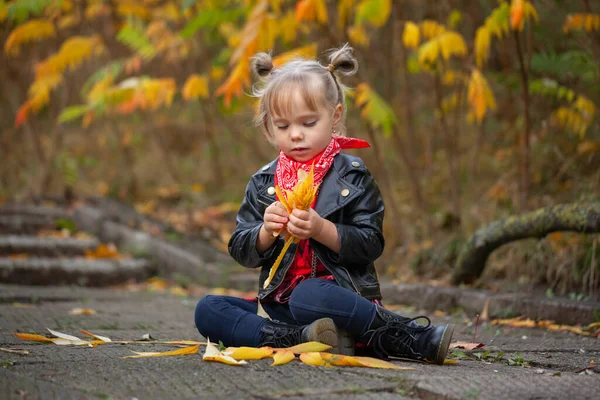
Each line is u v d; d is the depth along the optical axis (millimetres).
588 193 5871
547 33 7129
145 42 8102
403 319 3176
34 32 7637
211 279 7496
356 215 3260
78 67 11125
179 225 9070
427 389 2520
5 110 11062
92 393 2486
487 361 3387
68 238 8516
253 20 6137
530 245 5969
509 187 6836
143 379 2695
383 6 5871
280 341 3174
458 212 7047
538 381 2707
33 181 10133
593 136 6629
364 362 2906
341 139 3447
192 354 3230
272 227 3109
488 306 5328
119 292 7023
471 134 8750
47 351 3350
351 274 3227
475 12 8078
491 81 8195
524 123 6023
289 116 3240
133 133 11164
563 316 4902
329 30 6574
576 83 6867
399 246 7133
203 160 10805
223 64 8562
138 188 10414
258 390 2523
